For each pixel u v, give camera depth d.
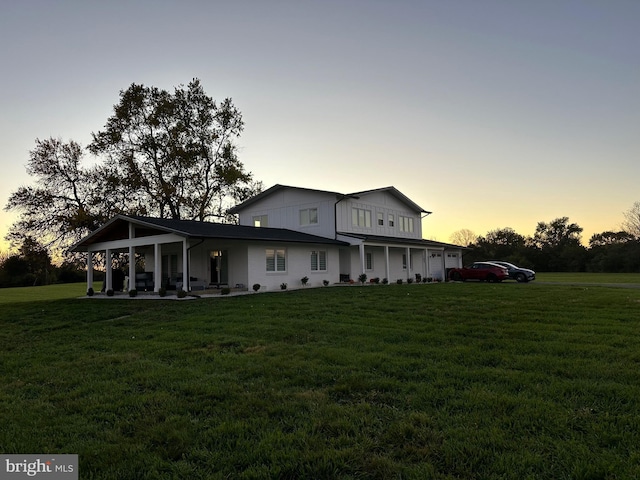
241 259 20.17
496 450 3.46
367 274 27.12
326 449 3.55
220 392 5.17
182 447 3.69
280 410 4.51
